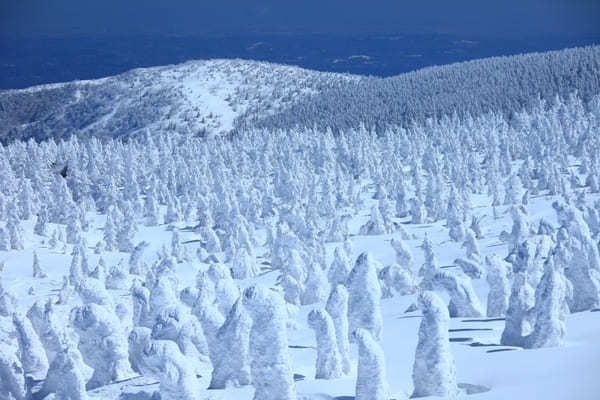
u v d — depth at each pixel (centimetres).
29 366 2377
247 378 1947
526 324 2098
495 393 1585
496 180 9912
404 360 2128
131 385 1994
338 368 1983
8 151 16725
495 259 2691
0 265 7356
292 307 3434
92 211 11869
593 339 1988
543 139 14025
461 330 2402
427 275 3866
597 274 2583
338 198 10788
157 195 12169
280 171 12388
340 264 4400
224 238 8425
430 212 9388
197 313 2233
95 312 2158
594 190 9181
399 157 15562
